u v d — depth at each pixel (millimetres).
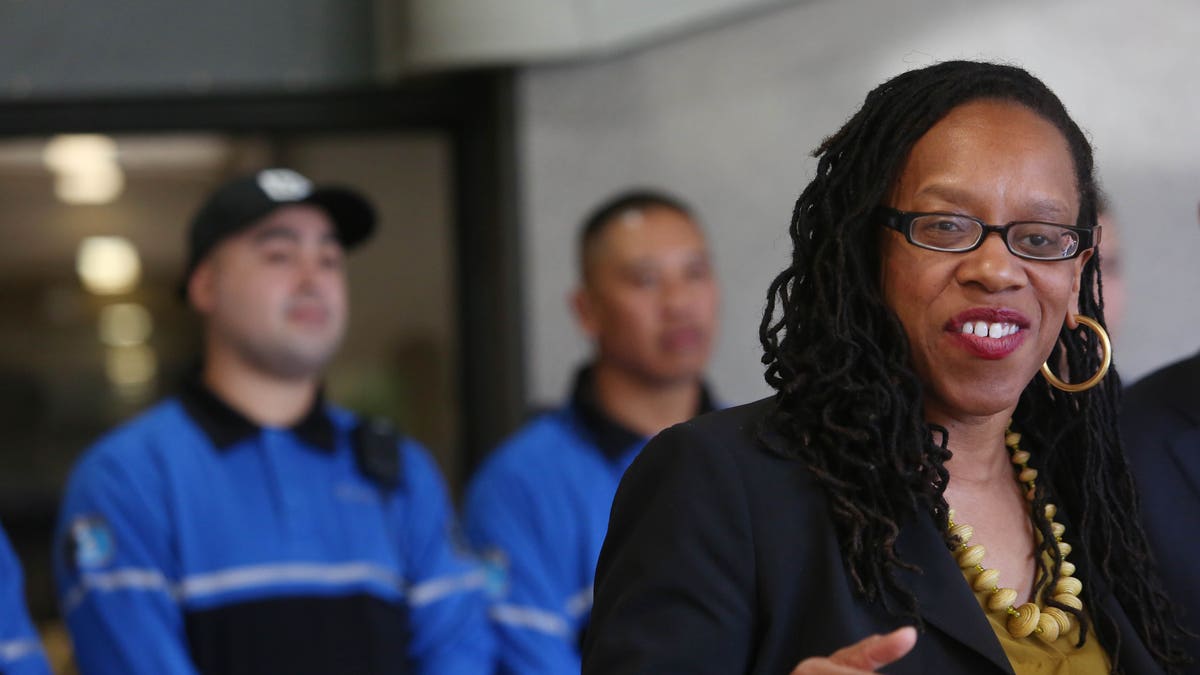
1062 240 3367
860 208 3365
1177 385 4559
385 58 9961
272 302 7070
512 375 9852
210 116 10133
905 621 3244
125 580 6531
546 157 9781
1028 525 3637
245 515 6797
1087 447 3691
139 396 12461
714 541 3277
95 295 12031
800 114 9719
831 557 3258
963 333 3314
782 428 3391
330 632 6758
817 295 3395
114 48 10070
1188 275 9531
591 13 9445
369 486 7148
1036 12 9570
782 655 3244
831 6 9688
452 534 7438
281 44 10156
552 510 7676
